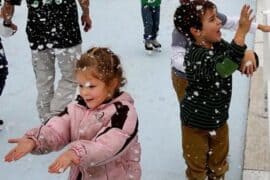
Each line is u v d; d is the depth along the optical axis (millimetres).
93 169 2678
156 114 5105
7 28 4930
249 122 4512
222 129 3580
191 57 3307
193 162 3637
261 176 3871
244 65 3172
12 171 4277
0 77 4574
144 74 5934
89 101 2615
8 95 5574
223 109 3479
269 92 3895
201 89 3375
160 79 5812
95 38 6941
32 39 4523
